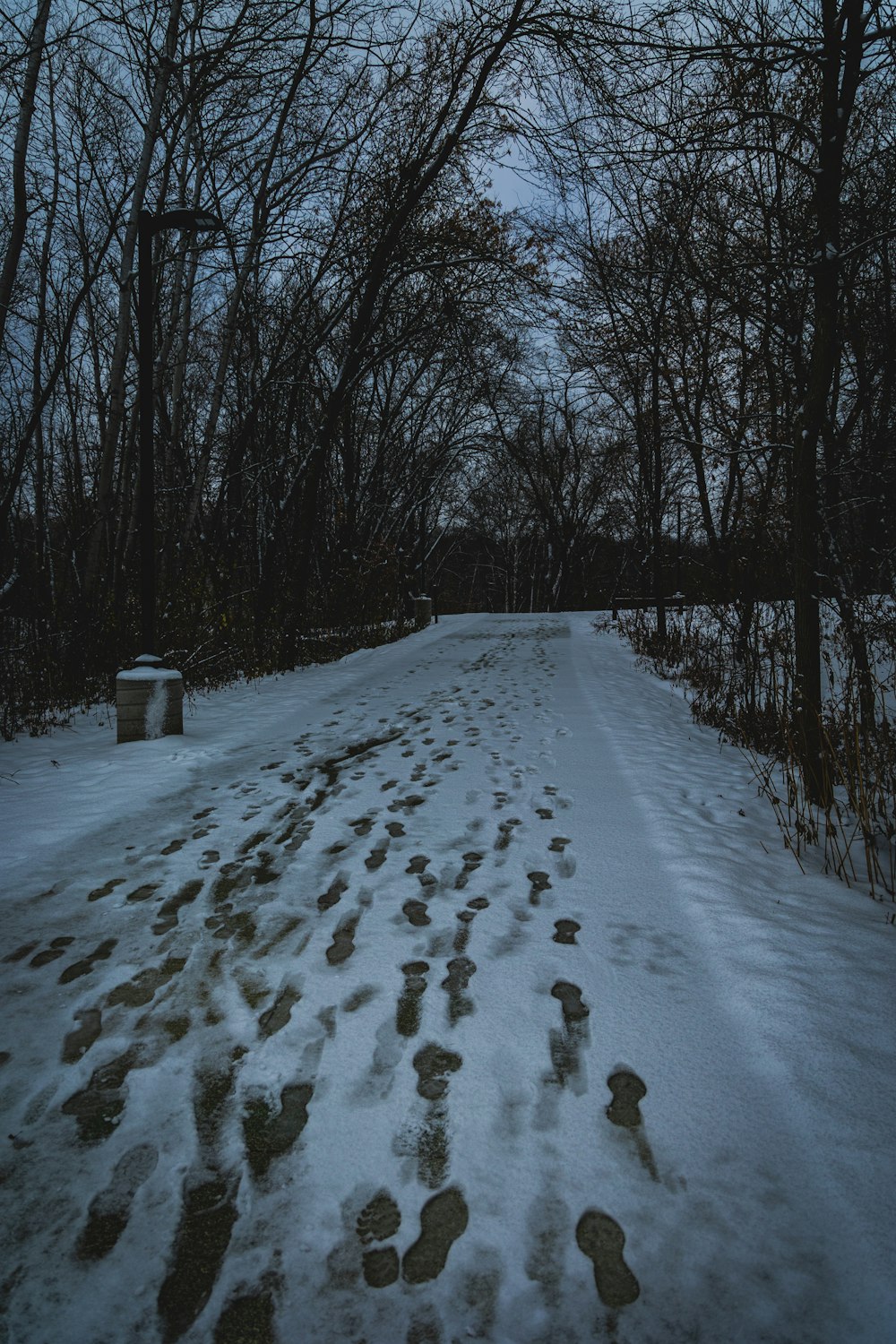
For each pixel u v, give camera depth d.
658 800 4.45
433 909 3.07
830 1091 1.93
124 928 2.99
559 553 32.41
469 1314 1.38
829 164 4.28
